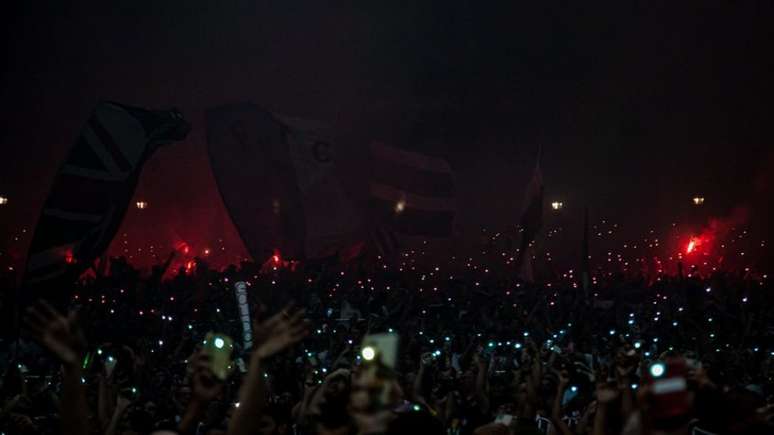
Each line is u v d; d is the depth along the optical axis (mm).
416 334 15219
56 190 14492
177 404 9242
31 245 14258
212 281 22172
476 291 20938
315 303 19375
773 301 23188
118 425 6348
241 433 3229
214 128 21000
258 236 21172
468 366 12180
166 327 15562
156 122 14992
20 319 13734
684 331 15648
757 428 3898
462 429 7945
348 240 22828
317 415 3805
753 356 12070
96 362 10258
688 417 2805
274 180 21297
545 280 35375
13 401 7484
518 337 15648
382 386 2832
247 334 9281
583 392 8281
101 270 20594
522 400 7605
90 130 14758
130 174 14906
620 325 17922
